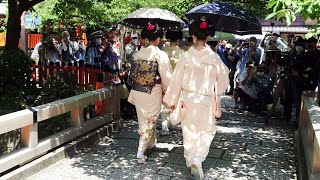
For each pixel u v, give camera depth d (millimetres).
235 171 4445
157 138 5754
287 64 7848
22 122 3924
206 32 3986
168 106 4254
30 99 7137
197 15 5777
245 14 5621
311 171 3621
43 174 4191
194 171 3865
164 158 4848
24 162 4109
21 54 7711
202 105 3941
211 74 3973
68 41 11414
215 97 4039
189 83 3994
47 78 7637
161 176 4227
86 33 15484
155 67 4496
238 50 11016
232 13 5465
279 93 6934
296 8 3004
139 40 12648
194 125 3998
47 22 10711
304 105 5137
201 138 3963
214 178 4207
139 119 4668
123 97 6879
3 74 7441
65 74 8094
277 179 4219
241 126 6844
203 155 3877
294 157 5031
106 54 9695
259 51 9547
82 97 5156
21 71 7633
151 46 4555
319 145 2883
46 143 4410
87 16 12883
